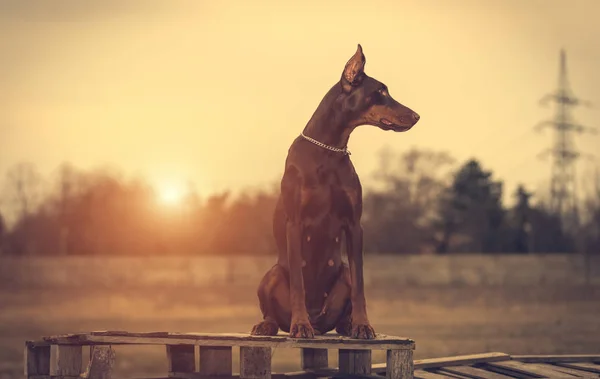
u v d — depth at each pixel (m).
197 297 45.97
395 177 85.19
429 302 41.41
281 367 18.39
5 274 67.19
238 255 90.81
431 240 83.75
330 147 8.87
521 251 82.12
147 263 76.88
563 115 77.56
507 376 9.73
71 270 69.75
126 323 30.02
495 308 37.12
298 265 8.85
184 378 9.53
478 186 83.81
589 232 79.88
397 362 8.51
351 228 8.98
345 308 9.16
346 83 8.85
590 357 10.64
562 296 45.62
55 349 8.87
